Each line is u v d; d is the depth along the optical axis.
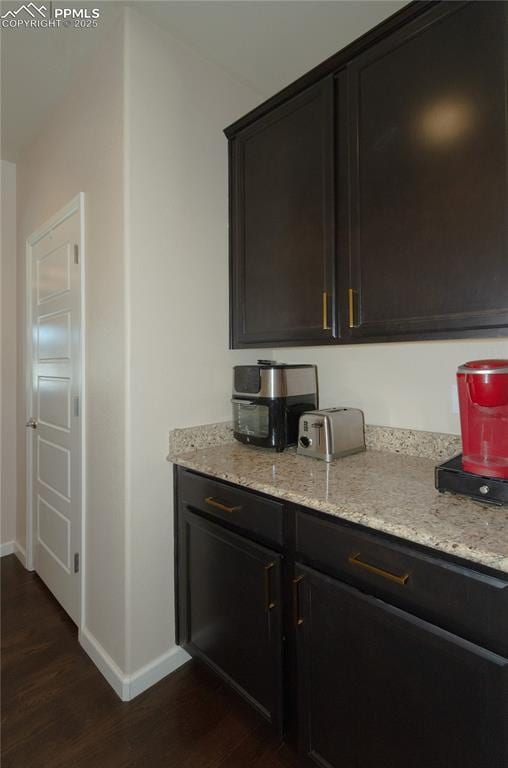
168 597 1.56
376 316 1.21
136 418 1.45
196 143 1.64
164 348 1.53
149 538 1.49
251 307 1.63
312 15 1.41
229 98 1.78
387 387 1.60
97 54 1.56
